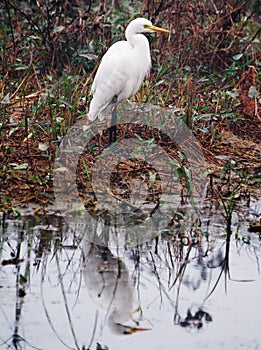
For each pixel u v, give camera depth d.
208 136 12.72
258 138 13.01
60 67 15.05
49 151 11.68
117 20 15.52
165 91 14.16
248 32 17.14
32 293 8.16
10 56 14.78
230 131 13.12
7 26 16.08
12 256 8.95
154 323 7.73
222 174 11.36
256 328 7.64
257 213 10.39
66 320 7.70
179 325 7.68
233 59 15.66
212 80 14.70
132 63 12.10
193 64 15.59
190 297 8.26
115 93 12.20
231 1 16.05
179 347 7.27
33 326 7.57
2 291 8.14
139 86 12.55
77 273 8.66
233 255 9.26
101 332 7.51
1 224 9.65
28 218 9.89
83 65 14.92
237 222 10.12
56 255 9.05
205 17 16.27
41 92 13.44
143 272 8.78
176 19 15.63
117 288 8.38
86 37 15.37
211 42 15.87
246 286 8.52
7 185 10.70
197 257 9.20
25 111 12.51
